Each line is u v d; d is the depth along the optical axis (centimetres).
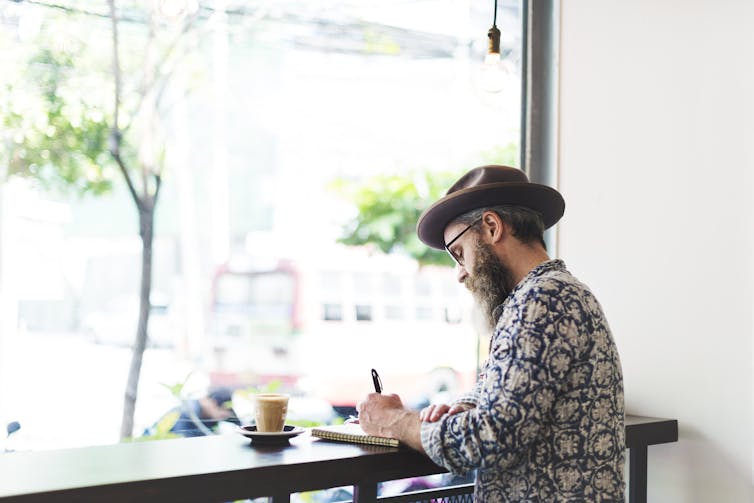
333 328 281
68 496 133
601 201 275
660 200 261
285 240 275
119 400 247
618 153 271
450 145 300
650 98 265
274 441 179
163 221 256
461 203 176
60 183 242
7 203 235
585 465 156
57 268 240
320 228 281
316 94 281
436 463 163
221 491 148
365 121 288
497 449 151
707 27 253
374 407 179
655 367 260
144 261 253
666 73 261
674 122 259
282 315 273
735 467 243
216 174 265
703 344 250
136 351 250
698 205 253
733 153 246
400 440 172
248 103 271
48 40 243
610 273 272
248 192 270
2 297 232
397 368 291
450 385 299
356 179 287
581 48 282
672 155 259
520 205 178
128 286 250
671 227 258
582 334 156
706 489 249
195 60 263
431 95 297
